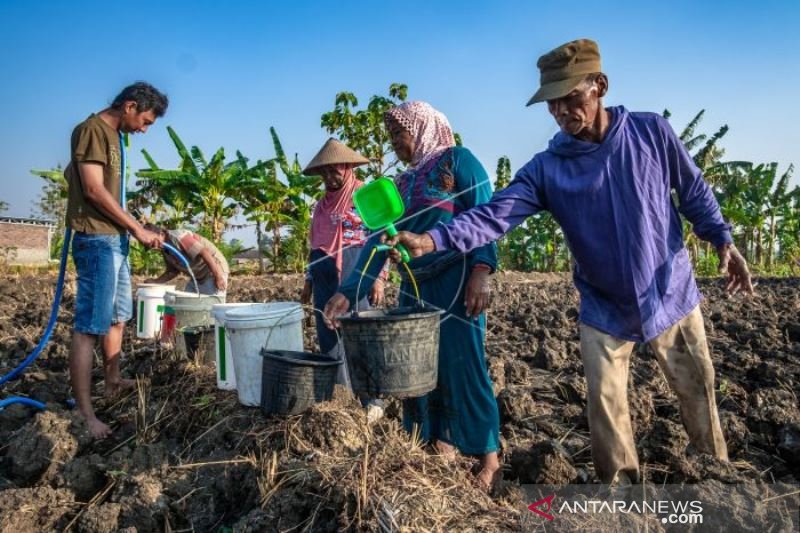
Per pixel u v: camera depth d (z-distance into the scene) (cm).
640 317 272
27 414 421
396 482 269
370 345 273
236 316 360
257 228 2022
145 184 1806
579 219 274
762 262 2556
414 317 273
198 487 311
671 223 283
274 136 1906
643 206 268
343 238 440
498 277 1869
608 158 269
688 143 2138
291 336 375
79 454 362
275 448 316
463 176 311
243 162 1928
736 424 353
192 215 1856
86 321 383
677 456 299
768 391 423
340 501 264
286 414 329
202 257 530
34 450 345
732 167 2378
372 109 1554
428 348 281
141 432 376
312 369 330
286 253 2055
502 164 2333
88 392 389
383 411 372
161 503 297
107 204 375
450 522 256
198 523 295
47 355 561
